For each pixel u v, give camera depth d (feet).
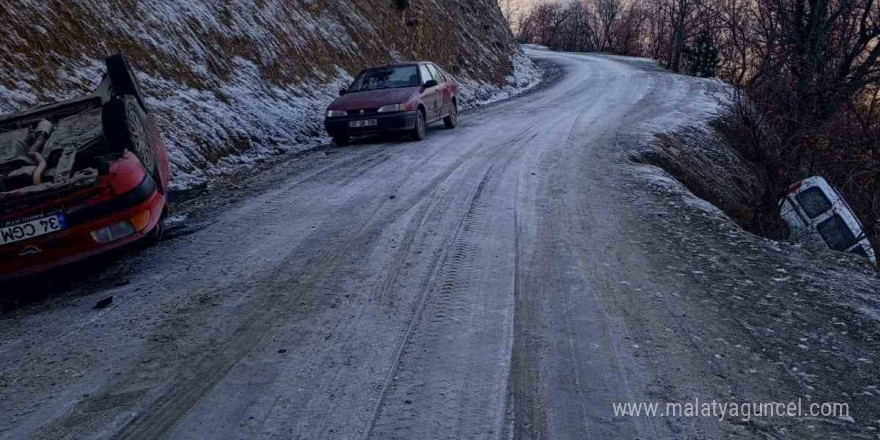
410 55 73.97
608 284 14.99
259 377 10.73
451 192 24.49
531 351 11.55
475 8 108.78
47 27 29.04
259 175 29.78
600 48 276.82
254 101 39.86
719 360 11.21
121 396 10.24
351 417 9.48
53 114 19.72
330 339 12.14
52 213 14.66
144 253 18.49
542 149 35.17
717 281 15.35
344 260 16.87
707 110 61.52
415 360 11.23
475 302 13.89
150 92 32.04
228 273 16.21
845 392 10.17
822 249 18.75
